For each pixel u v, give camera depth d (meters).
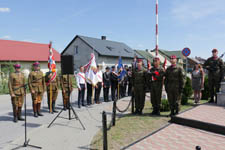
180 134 4.89
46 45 31.42
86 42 32.28
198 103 8.92
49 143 4.44
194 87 8.92
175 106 6.56
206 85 9.98
